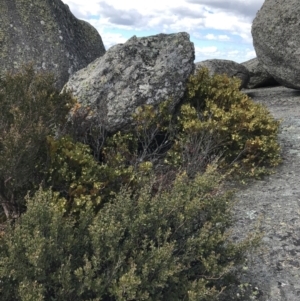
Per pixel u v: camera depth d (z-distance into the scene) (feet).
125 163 19.75
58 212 10.95
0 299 9.89
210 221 12.46
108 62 21.38
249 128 21.59
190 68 22.67
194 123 20.75
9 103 14.34
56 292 10.06
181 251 12.02
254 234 15.23
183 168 19.97
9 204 15.05
